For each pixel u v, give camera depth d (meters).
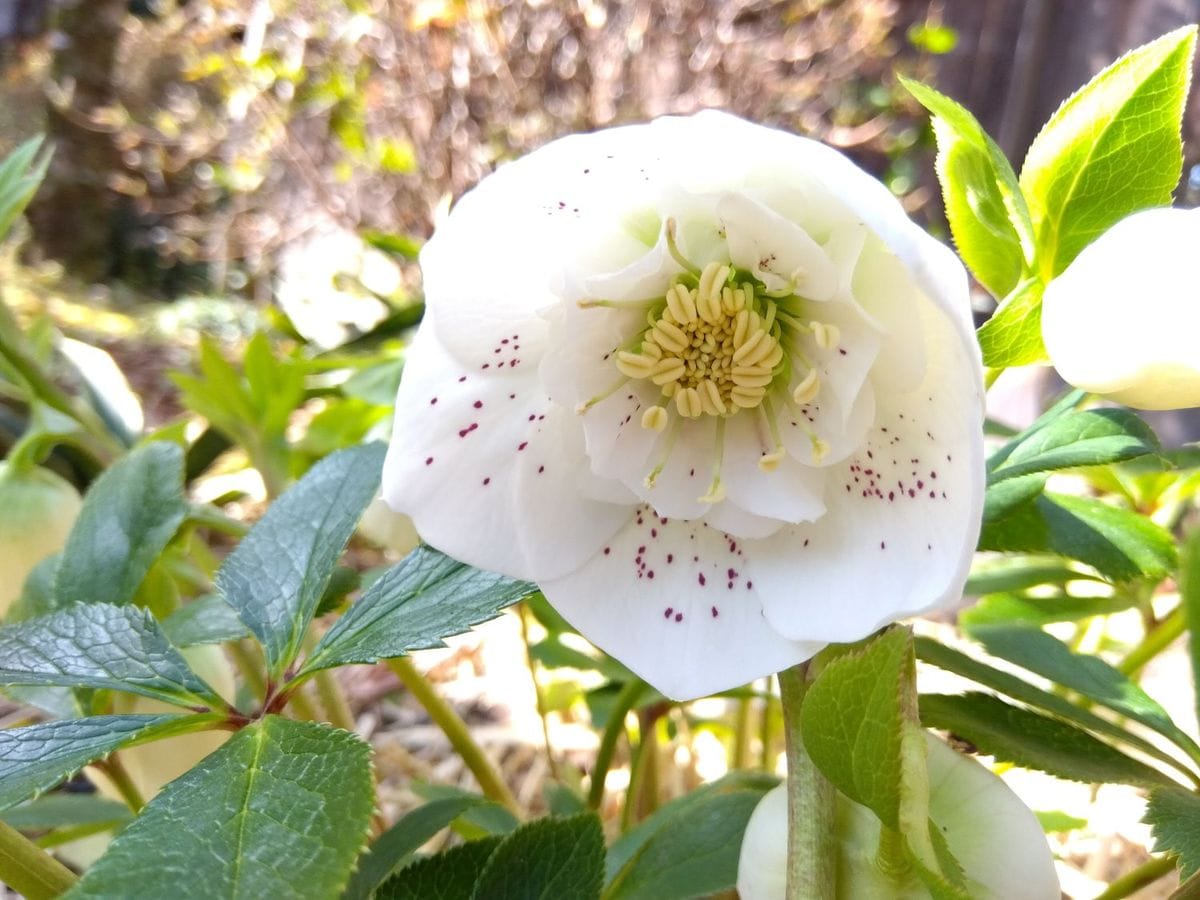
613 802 0.27
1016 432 0.20
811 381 0.11
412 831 0.13
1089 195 0.12
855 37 0.78
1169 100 0.11
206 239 0.93
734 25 0.76
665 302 0.12
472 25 0.68
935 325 0.10
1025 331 0.12
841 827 0.10
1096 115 0.12
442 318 0.10
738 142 0.09
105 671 0.11
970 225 0.13
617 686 0.23
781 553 0.11
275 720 0.09
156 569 0.16
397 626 0.11
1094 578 0.18
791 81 0.76
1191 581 0.13
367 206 0.74
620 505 0.12
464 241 0.10
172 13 0.90
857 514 0.11
